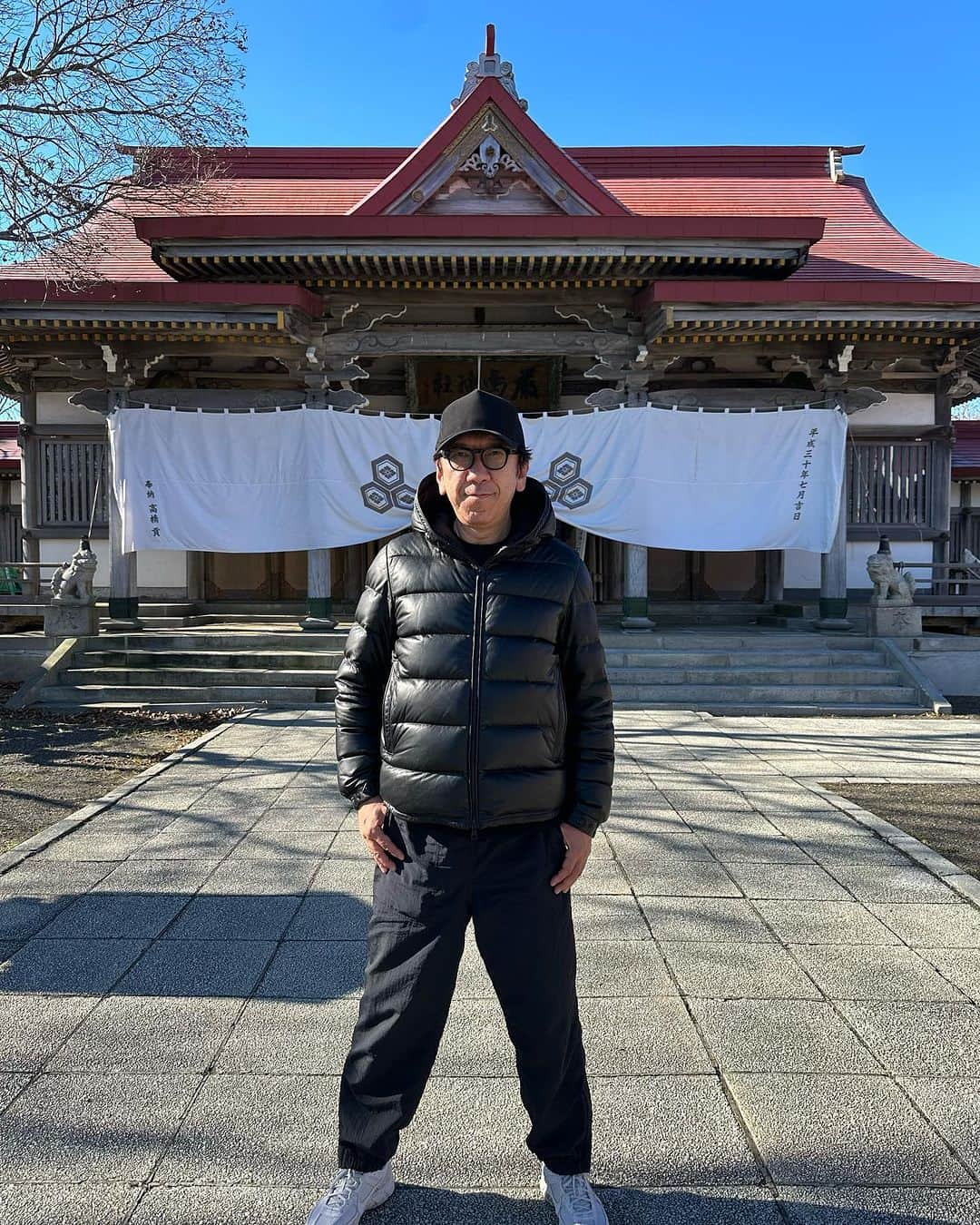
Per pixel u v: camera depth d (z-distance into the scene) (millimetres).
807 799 6039
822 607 12117
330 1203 2080
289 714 9453
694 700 10242
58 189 10734
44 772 6980
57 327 10961
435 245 10797
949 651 11094
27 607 11156
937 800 6031
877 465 13258
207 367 13719
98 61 10672
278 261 10992
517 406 14406
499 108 11719
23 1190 2250
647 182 17125
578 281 11688
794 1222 2162
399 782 2113
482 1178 2318
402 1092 2105
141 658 10773
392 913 2129
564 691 2205
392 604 2215
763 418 11453
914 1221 2160
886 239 15266
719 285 10688
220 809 5793
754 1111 2580
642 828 5402
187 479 11445
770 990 3318
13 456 16625
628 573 12070
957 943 3744
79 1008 3191
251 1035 3004
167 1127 2498
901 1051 2900
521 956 2068
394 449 11367
